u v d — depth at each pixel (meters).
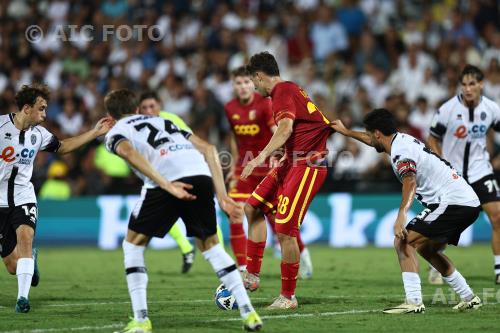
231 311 23.17
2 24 65.50
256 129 32.06
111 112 19.75
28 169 24.41
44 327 20.36
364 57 60.94
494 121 30.00
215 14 64.94
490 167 30.30
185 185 18.53
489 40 63.06
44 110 24.19
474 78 29.30
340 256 42.25
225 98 59.12
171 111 58.53
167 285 30.44
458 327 20.08
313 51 62.62
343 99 56.91
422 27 64.56
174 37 63.88
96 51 63.38
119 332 19.00
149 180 19.08
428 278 31.47
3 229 24.30
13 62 63.88
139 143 19.08
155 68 62.41
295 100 23.50
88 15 65.00
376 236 48.75
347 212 49.00
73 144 24.92
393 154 21.97
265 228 25.75
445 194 22.42
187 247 34.78
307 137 23.66
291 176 23.61
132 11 64.62
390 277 32.81
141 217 19.02
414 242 22.52
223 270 19.19
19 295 23.12
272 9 67.00
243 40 62.34
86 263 39.66
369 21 65.56
